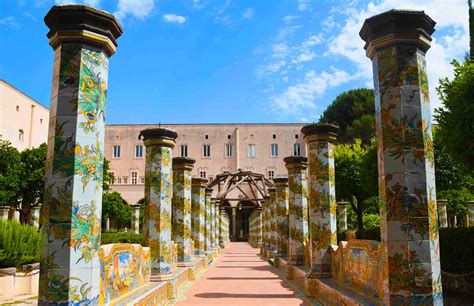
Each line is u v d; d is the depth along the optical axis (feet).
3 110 123.34
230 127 186.70
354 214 108.06
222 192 91.09
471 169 37.11
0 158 99.96
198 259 58.80
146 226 36.96
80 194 20.12
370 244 25.63
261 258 82.74
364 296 26.16
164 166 37.91
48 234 19.75
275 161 183.93
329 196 38.06
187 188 51.31
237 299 37.11
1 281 36.01
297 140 185.68
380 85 21.93
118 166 181.88
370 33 22.27
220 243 117.60
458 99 36.42
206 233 72.49
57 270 19.47
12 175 96.94
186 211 50.83
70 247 19.61
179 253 49.98
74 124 20.33
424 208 20.75
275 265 64.90
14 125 129.70
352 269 29.81
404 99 21.34
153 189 37.37
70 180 19.99
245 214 184.96
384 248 21.40
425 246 20.52
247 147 184.96
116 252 25.77
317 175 38.40
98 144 21.07
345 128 184.34
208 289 42.91
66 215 19.79
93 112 20.88
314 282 36.81
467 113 34.96
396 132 21.26
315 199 38.19
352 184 76.64
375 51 22.39
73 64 20.66
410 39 21.62
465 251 35.01
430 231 20.68
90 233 20.34
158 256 36.11
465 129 34.88
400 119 21.24
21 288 37.73
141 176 181.37
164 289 34.42
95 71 21.09
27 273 38.32
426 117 21.56
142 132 37.81
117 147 183.73
